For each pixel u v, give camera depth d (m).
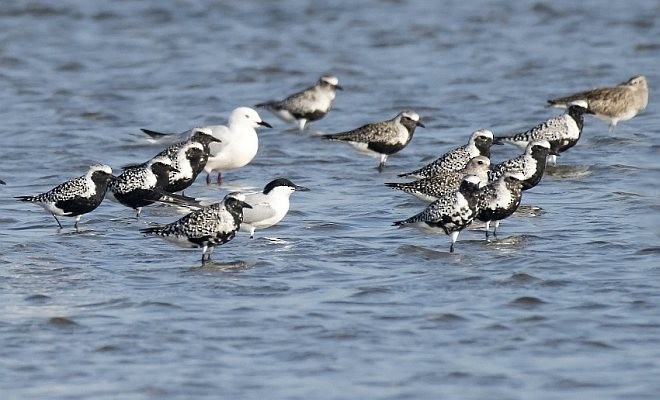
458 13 48.16
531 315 17.02
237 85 37.88
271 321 16.89
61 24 46.94
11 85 37.59
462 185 19.72
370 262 19.78
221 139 25.52
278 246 20.77
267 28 46.34
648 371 15.02
